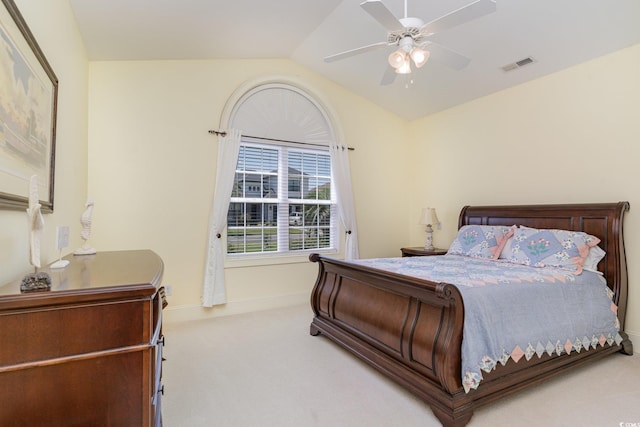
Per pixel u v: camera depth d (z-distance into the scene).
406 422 1.93
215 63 3.92
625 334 2.87
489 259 3.41
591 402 2.12
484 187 4.19
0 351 0.86
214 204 3.81
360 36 3.53
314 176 4.59
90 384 0.94
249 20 3.16
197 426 1.88
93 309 0.94
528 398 2.17
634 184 2.92
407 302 2.28
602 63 3.12
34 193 1.16
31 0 1.64
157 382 1.32
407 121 5.30
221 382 2.36
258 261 4.11
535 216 3.47
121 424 0.97
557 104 3.45
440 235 4.79
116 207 3.43
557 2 2.64
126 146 3.47
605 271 2.91
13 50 1.35
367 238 4.91
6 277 1.33
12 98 1.35
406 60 2.32
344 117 4.73
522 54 3.29
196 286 3.77
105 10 2.57
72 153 2.59
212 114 3.89
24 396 0.88
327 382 2.37
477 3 1.84
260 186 4.23
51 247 1.98
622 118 2.98
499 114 4.01
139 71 3.54
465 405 1.87
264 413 2.01
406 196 5.27
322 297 3.21
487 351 1.96
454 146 4.58
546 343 2.23
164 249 3.63
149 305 1.01
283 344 3.04
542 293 2.35
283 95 4.32
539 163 3.61
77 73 2.75
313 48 3.97
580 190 3.27
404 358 2.21
